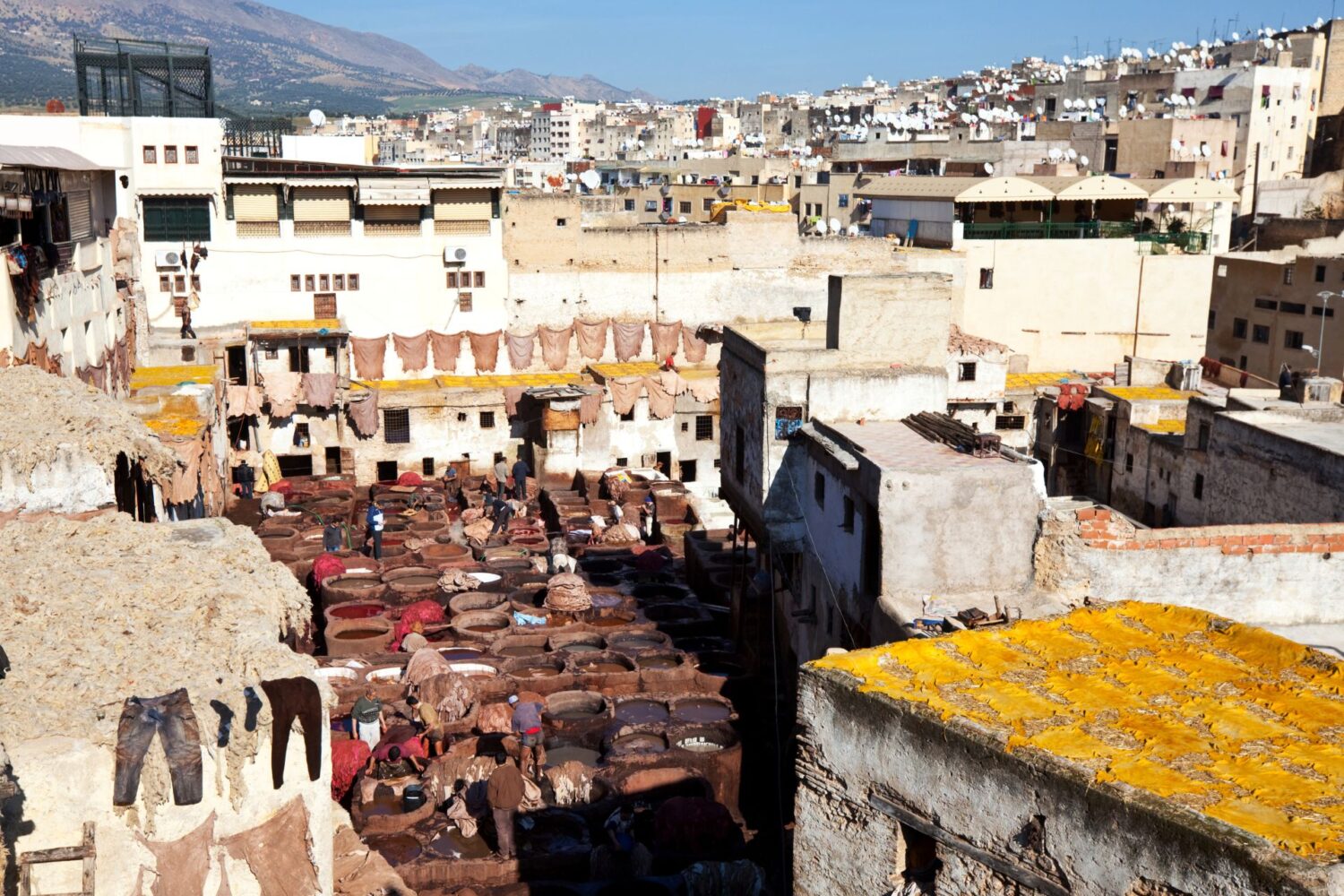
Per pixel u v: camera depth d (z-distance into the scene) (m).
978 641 16.17
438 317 58.41
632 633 33.53
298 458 52.03
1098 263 61.28
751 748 27.19
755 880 21.73
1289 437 28.08
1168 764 12.80
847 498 25.77
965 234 63.12
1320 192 84.62
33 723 14.15
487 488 49.19
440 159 150.12
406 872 21.78
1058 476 47.56
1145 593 22.61
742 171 103.19
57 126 51.97
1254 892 10.83
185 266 54.66
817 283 63.03
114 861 14.48
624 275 61.06
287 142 68.00
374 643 32.47
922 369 30.62
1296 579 22.36
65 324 32.78
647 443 53.00
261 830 15.41
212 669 15.58
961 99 133.12
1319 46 98.56
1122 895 11.94
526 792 24.23
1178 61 110.88
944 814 13.70
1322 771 12.73
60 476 20.72
